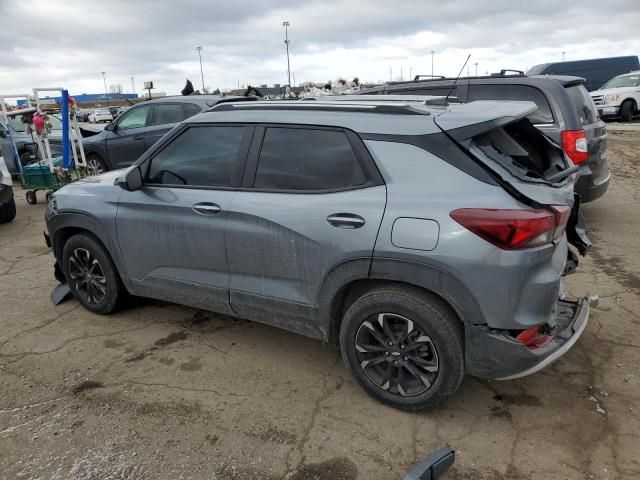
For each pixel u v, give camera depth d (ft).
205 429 9.48
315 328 10.43
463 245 8.32
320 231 9.57
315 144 10.06
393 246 8.82
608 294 14.64
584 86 20.49
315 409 9.99
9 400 10.44
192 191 11.37
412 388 9.57
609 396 10.11
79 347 12.52
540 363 8.77
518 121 10.72
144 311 14.43
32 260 19.25
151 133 30.71
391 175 9.15
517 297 8.34
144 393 10.61
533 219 8.15
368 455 8.76
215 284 11.39
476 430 9.30
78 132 28.89
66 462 8.72
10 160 36.22
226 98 29.45
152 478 8.36
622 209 23.90
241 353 12.13
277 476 8.36
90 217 12.97
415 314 8.95
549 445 8.86
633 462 8.41
